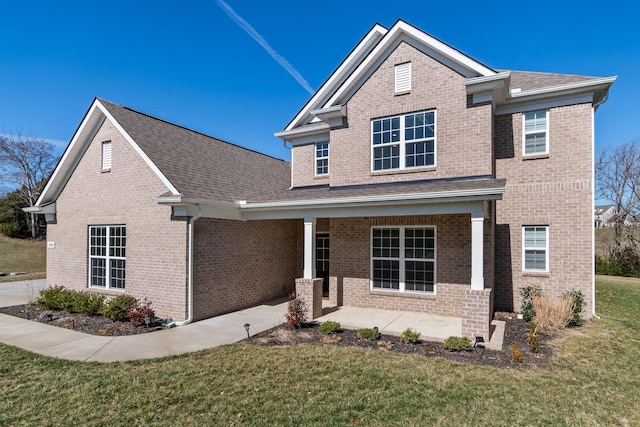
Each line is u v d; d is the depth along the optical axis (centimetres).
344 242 1276
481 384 586
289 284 1513
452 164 1073
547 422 468
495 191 803
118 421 475
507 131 1181
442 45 1078
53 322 1038
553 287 1106
